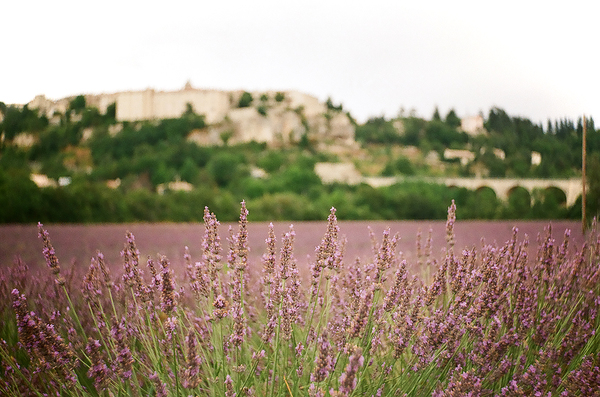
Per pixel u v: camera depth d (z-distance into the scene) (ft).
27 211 88.07
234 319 6.40
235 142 433.07
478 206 145.79
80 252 32.42
